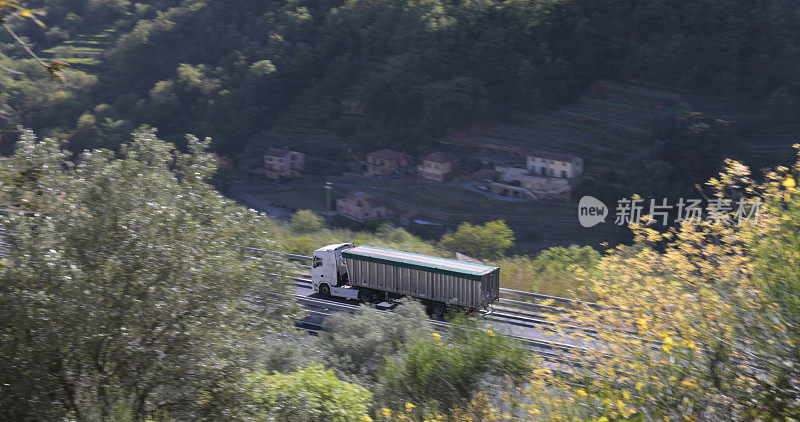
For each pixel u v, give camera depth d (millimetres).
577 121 103562
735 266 7926
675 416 6586
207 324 8328
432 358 11695
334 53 134000
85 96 122000
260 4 144250
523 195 98000
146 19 147000
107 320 7449
